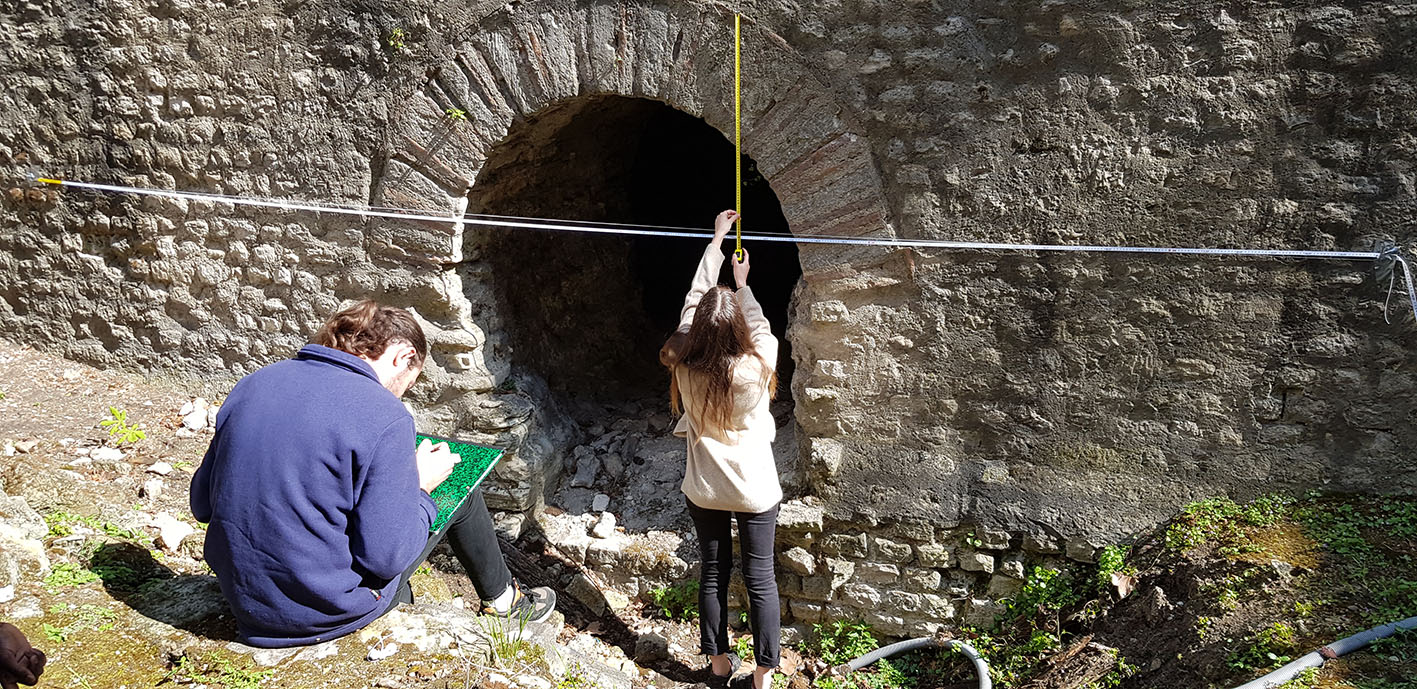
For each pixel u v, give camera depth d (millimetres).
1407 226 3500
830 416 4301
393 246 4668
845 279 4141
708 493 3619
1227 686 3117
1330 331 3662
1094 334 3918
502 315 5086
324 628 2783
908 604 4340
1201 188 3691
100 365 5383
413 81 4477
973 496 4184
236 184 4887
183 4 4738
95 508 3691
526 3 4246
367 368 2766
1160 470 3957
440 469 3109
